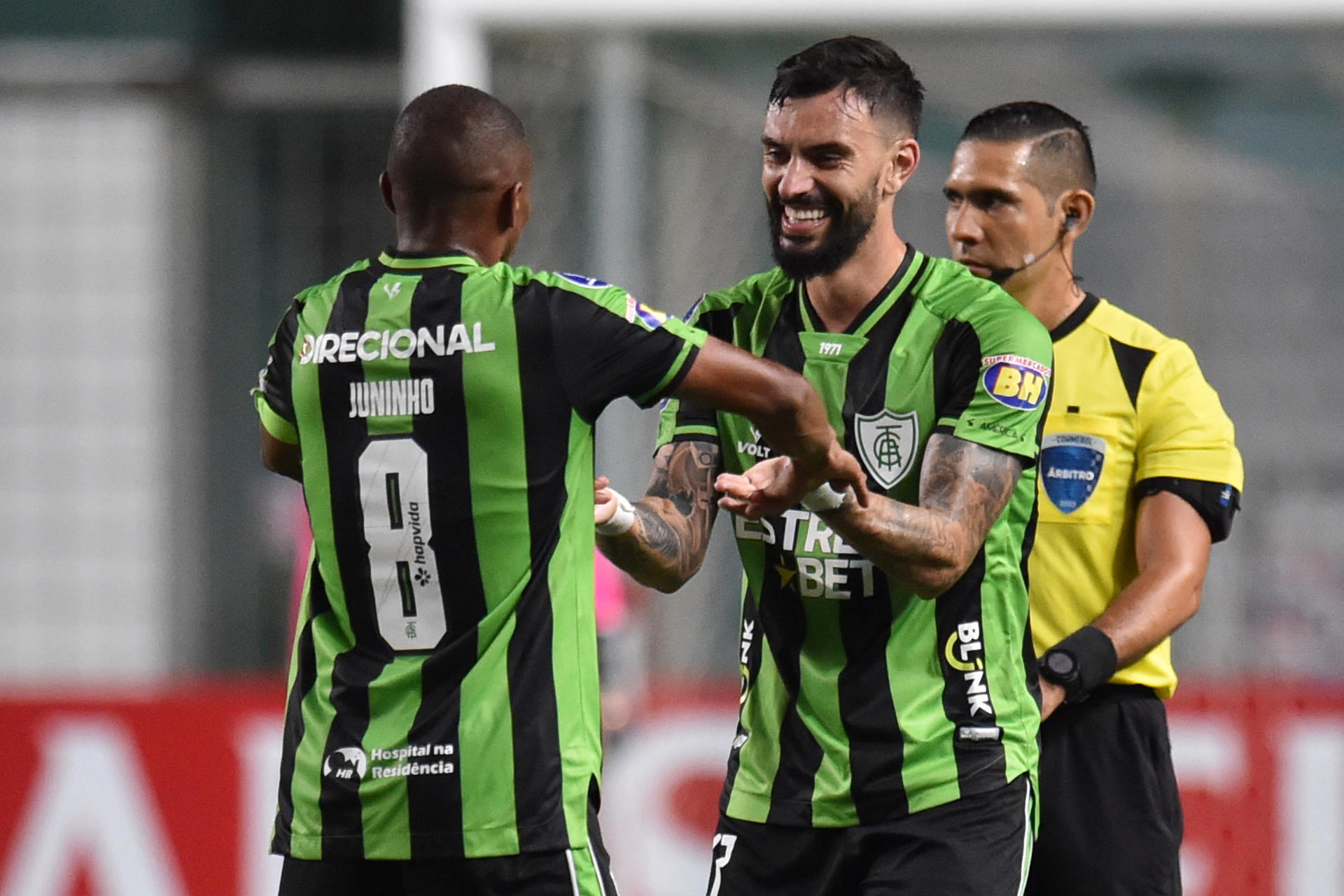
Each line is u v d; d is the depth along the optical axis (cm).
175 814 2075
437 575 1019
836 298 1178
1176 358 1320
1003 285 1320
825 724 1166
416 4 2522
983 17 2489
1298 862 1930
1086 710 1302
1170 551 1273
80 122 2853
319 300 1053
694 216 2562
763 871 1191
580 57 2527
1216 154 2556
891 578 1134
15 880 2077
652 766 2048
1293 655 2331
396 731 1018
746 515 1051
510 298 1015
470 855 1010
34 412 2831
